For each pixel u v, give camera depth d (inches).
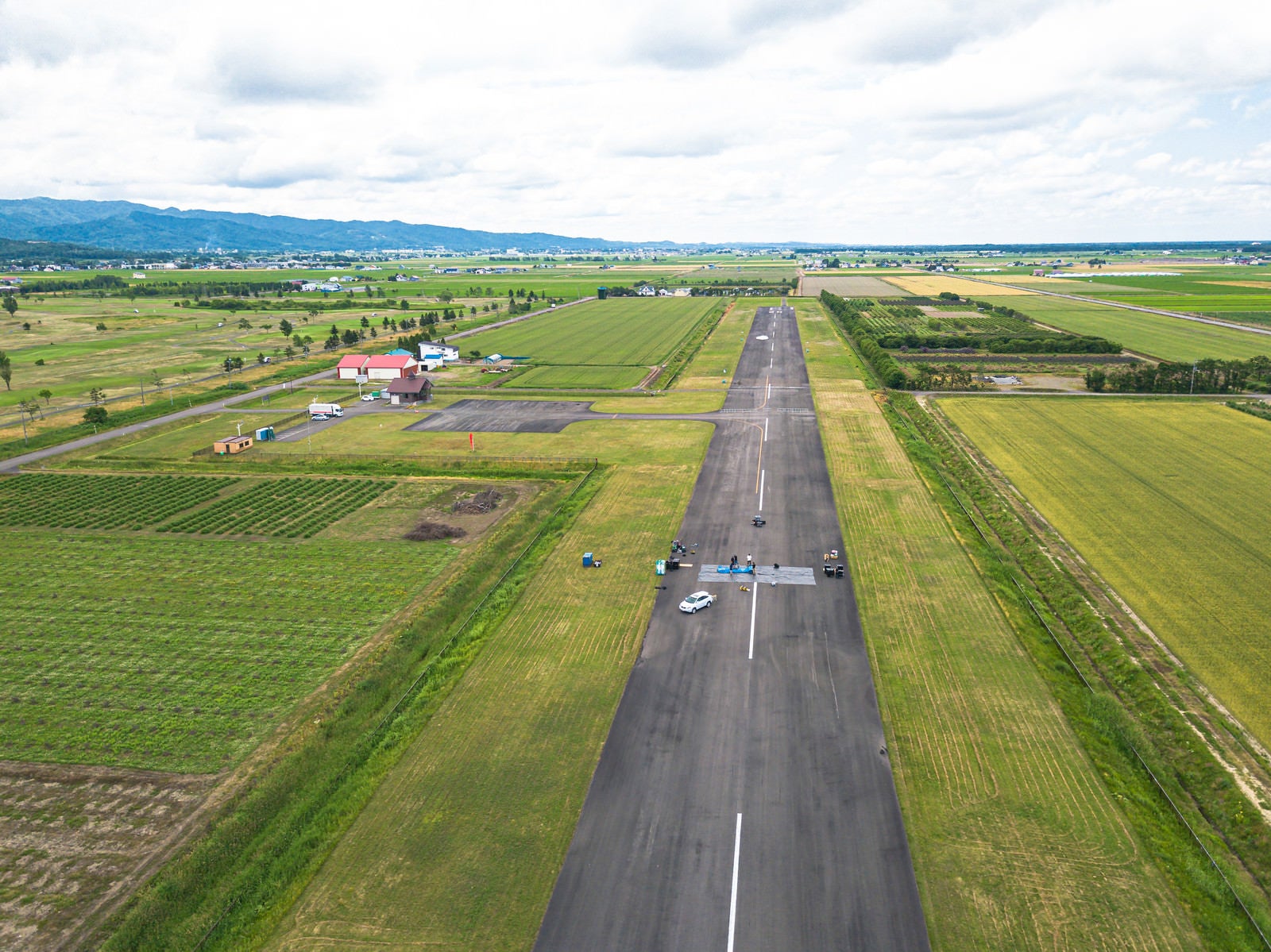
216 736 1927.9
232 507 3540.8
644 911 1417.3
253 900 1456.7
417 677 2158.0
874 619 2427.4
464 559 2955.2
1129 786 1728.6
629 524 3201.3
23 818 1667.1
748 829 1601.9
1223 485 3590.1
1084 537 3041.3
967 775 1754.4
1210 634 2330.2
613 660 2218.3
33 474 4065.0
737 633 2348.7
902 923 1389.0
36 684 2151.8
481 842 1581.0
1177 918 1397.6
